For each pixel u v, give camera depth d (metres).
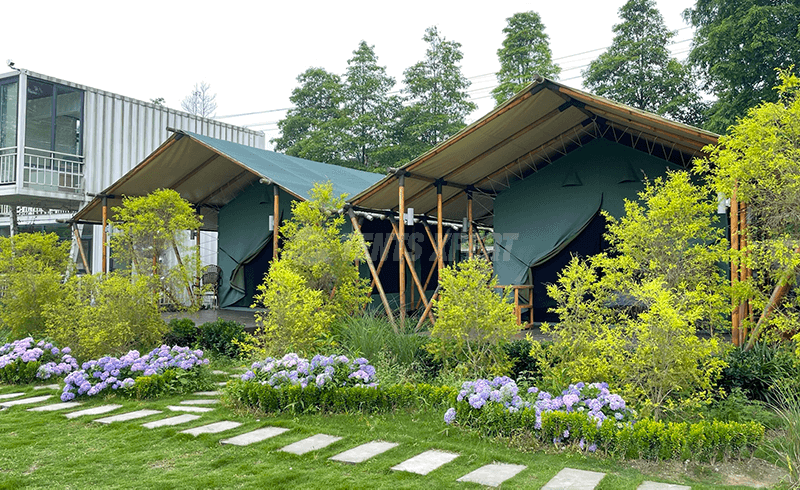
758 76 18.08
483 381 5.50
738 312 7.04
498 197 11.85
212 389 7.60
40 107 15.83
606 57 24.47
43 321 10.69
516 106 8.52
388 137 29.36
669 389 5.30
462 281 6.99
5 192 14.95
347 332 8.32
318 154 27.81
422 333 8.42
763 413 5.31
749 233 6.40
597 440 4.59
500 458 4.46
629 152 10.27
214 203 16.64
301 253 9.78
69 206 17.22
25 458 4.52
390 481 3.96
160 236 12.58
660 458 4.39
